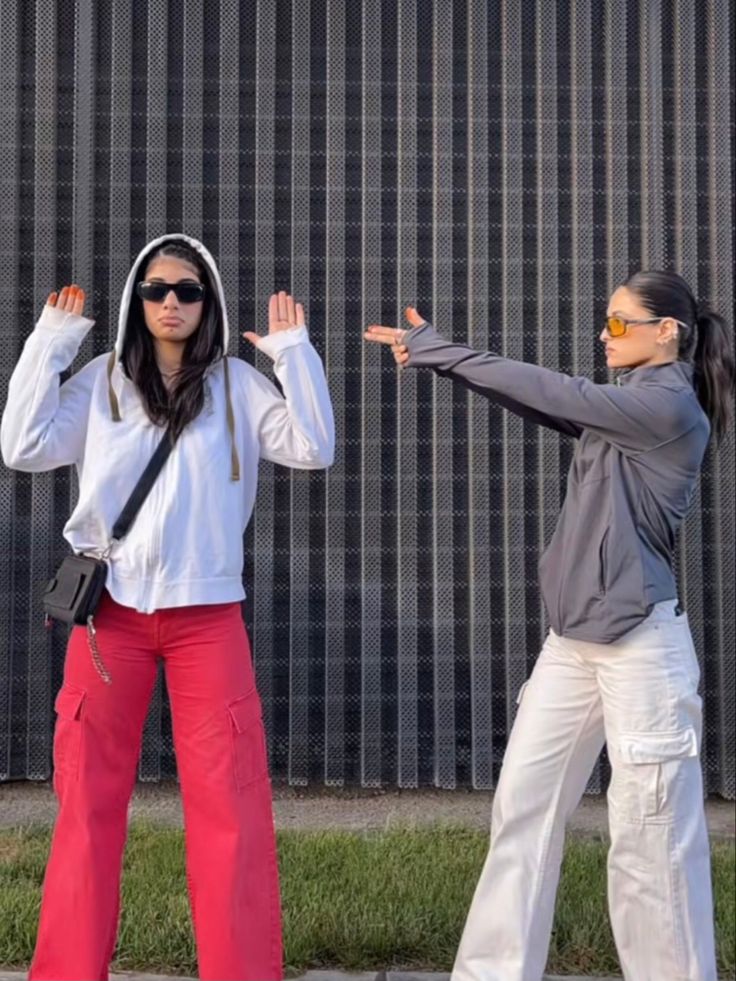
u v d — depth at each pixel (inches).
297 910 124.6
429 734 176.1
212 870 90.6
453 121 179.0
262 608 174.6
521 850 99.8
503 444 178.1
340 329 176.7
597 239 180.5
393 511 177.8
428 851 144.0
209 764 91.8
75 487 173.9
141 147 175.9
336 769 173.8
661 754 93.0
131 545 91.3
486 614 175.0
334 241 176.9
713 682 177.8
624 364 101.2
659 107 179.6
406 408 176.6
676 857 93.3
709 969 93.8
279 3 179.0
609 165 179.8
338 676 174.6
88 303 172.7
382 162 178.9
